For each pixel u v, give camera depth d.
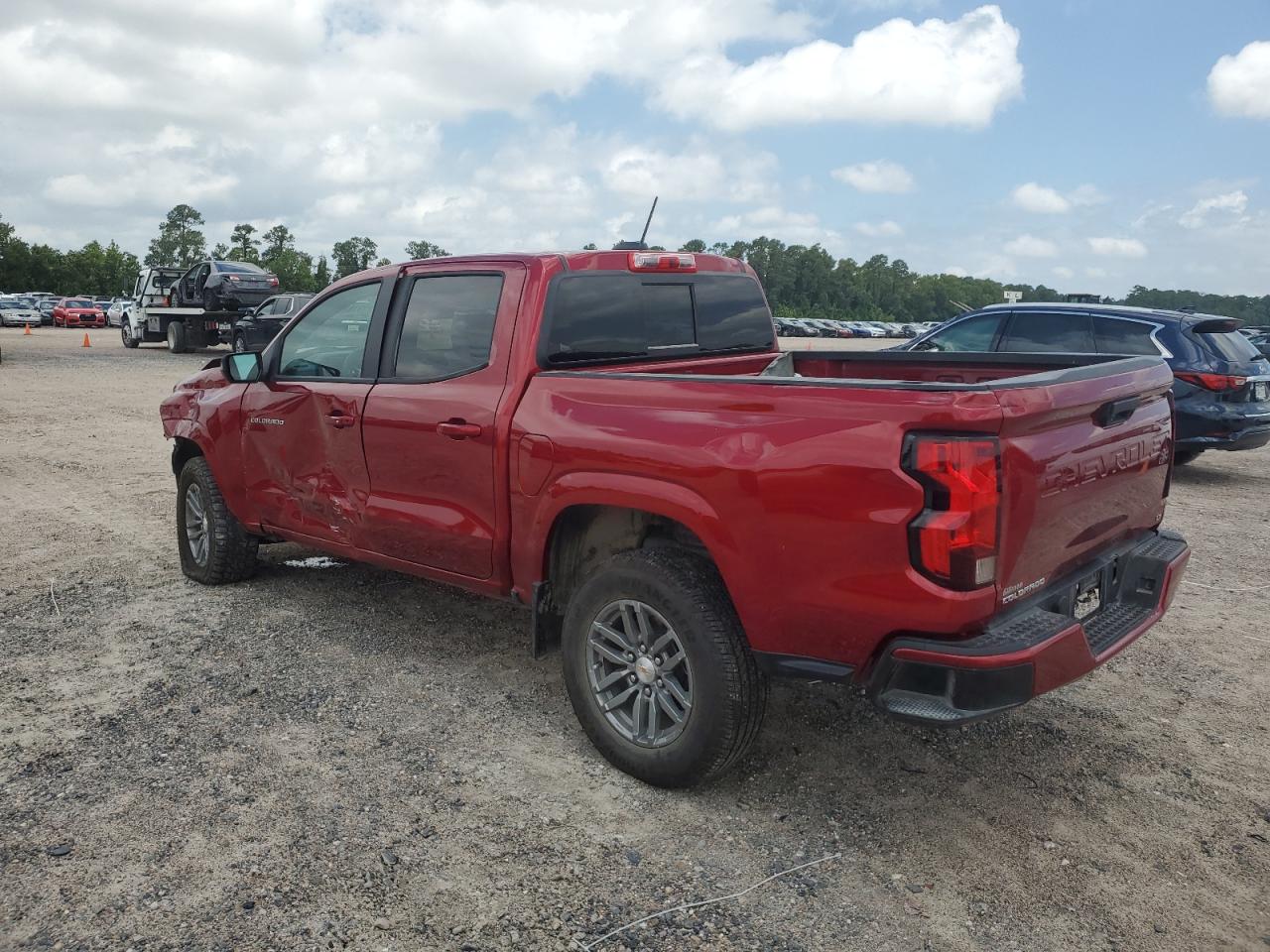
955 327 9.91
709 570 3.18
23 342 31.28
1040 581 2.90
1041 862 2.92
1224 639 4.88
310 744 3.62
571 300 3.85
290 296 21.77
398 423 4.11
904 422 2.63
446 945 2.52
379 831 3.04
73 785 3.29
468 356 3.94
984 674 2.60
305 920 2.60
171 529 6.92
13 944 2.49
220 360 5.53
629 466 3.22
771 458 2.86
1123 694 4.18
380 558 4.39
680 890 2.77
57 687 4.11
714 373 4.43
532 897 2.72
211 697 4.02
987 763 3.54
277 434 4.83
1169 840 3.04
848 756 3.58
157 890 2.72
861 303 172.25
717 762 3.14
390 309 4.32
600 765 3.50
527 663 4.44
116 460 9.78
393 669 4.35
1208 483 9.38
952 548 2.57
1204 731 3.83
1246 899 2.73
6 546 6.40
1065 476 2.88
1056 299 10.34
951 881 2.82
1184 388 8.88
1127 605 3.44
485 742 3.66
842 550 2.74
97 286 106.62
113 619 4.98
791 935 2.57
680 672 3.25
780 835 3.05
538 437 3.53
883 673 2.74
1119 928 2.61
